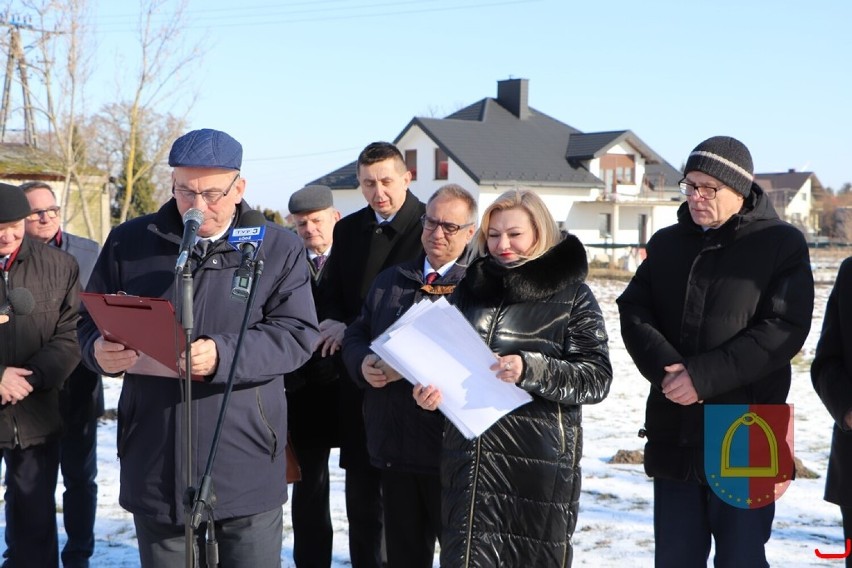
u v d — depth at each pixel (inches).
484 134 1679.4
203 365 123.3
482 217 138.9
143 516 134.0
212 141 129.6
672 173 1991.9
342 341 164.1
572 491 132.0
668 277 149.2
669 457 145.1
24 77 802.2
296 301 138.4
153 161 928.9
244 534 135.6
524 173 1631.4
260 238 126.6
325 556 190.5
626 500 240.5
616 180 1777.8
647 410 149.7
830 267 1382.9
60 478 271.9
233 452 132.1
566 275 132.6
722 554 142.7
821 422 337.1
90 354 132.6
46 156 989.2
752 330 139.1
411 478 157.2
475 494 131.3
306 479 188.7
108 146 1033.5
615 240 1768.0
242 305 133.3
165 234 134.5
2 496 244.5
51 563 178.9
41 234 216.2
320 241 206.4
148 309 114.1
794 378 441.1
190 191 129.3
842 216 2642.7
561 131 1793.8
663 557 146.6
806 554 197.3
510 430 130.6
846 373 138.6
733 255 143.3
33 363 173.9
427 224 156.3
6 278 176.2
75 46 804.0
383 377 144.9
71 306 183.8
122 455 136.6
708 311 143.0
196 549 131.1
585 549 203.2
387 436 156.2
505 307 134.4
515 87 1764.3
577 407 133.4
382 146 184.2
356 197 1718.8
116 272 138.3
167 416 131.7
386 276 162.9
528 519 130.3
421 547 159.2
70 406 200.5
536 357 124.8
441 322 125.5
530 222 134.2
